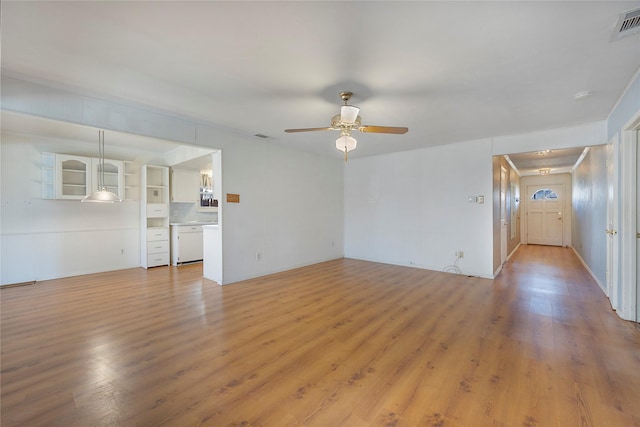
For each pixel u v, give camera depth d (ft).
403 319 9.84
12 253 14.29
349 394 5.93
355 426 5.06
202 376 6.55
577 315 10.05
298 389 6.09
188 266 18.85
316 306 11.12
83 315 10.18
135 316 10.11
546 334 8.58
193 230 19.97
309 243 18.95
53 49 6.77
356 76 8.07
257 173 15.65
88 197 13.57
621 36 6.17
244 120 12.16
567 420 5.14
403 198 18.60
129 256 18.30
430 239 17.43
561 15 5.51
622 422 5.08
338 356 7.42
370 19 5.65
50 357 7.36
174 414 5.35
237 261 14.75
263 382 6.33
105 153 17.20
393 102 9.98
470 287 13.62
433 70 7.73
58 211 15.65
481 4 5.20
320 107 10.53
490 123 12.46
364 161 20.59
